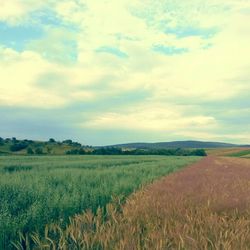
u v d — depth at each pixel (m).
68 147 118.75
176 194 9.38
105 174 16.36
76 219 5.92
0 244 5.05
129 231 5.18
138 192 10.01
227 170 24.67
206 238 4.80
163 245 4.61
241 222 6.01
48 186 9.94
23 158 51.91
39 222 6.12
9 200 8.01
